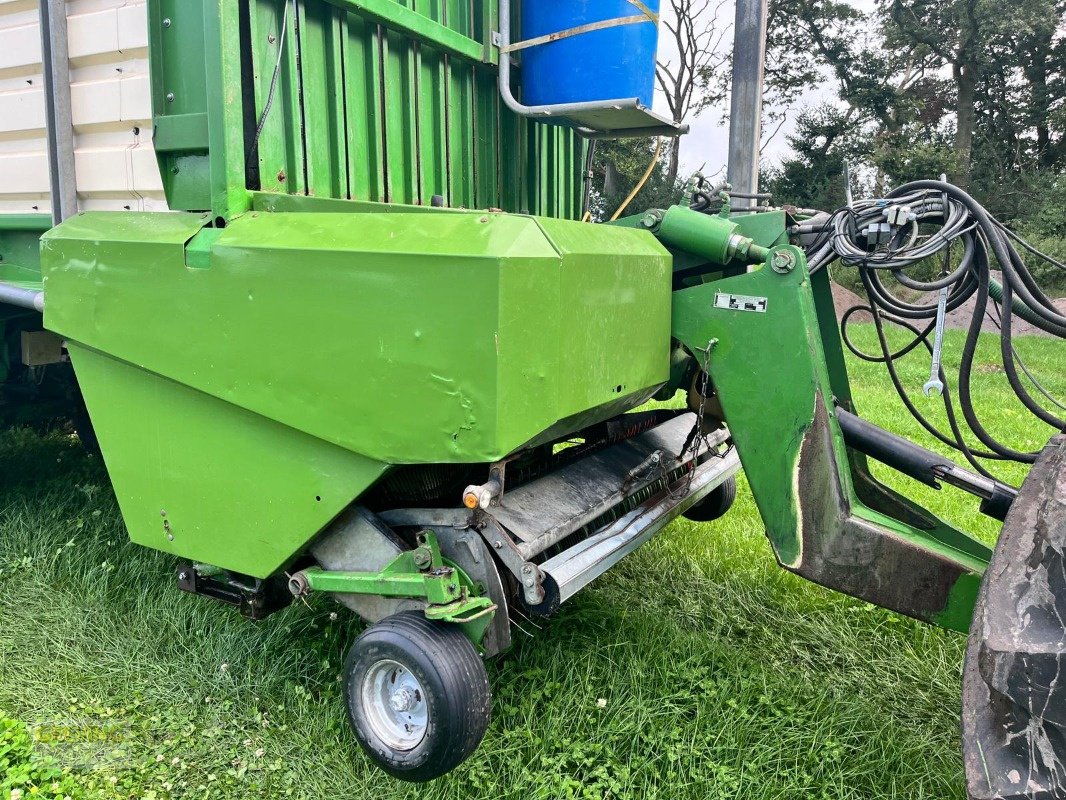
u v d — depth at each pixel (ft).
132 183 10.43
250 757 9.64
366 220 7.87
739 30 16.15
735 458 13.05
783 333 9.02
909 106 84.58
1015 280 8.51
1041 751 5.86
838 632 12.08
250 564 9.03
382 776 9.25
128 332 9.03
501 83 11.77
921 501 17.33
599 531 9.72
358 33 10.18
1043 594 6.18
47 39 10.87
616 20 11.10
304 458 8.37
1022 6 82.28
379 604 8.73
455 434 7.32
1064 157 91.61
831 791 8.99
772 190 86.48
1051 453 7.52
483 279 7.00
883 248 9.46
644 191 64.23
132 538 9.92
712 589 13.32
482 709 7.99
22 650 11.57
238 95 8.63
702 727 9.87
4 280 13.19
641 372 9.31
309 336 7.90
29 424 18.54
